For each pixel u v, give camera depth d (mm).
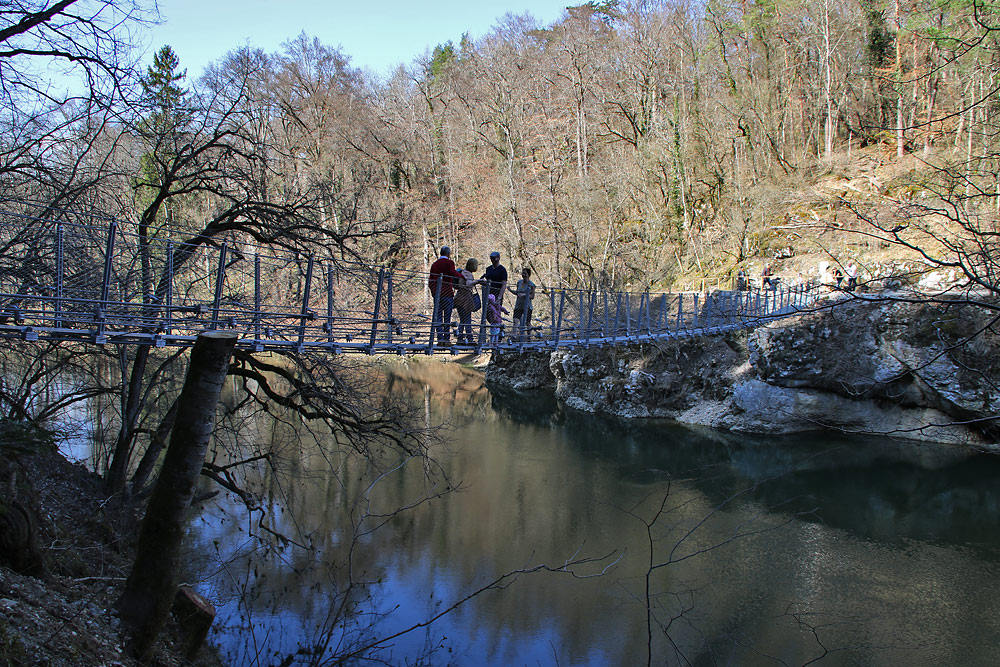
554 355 28531
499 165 34156
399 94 44031
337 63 31391
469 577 11906
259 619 9672
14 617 4570
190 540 12219
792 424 21938
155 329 6812
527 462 19188
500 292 10492
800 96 33281
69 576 6613
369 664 8852
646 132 34594
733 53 35250
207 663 7930
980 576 12430
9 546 5574
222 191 10727
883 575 12438
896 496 16438
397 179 37719
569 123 34438
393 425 10781
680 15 33594
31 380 10383
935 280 16359
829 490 16922
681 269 31359
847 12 28609
